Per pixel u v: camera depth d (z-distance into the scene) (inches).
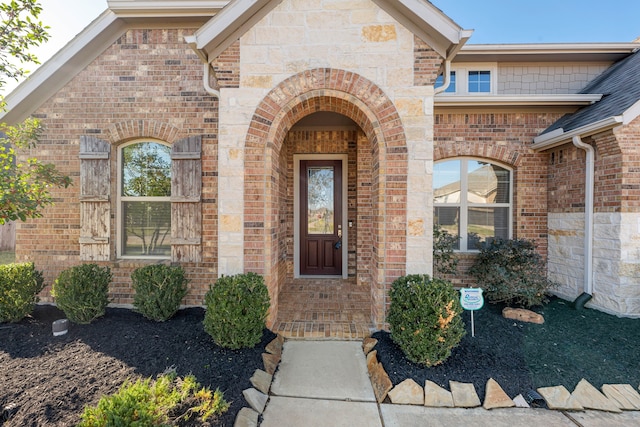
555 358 127.4
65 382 106.0
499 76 259.0
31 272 164.6
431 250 148.6
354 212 250.8
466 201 230.8
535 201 219.3
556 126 210.5
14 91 181.0
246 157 152.9
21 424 87.5
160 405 82.1
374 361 128.8
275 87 153.4
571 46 237.5
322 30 152.6
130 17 184.7
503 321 161.2
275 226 165.2
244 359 124.0
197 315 169.0
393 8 150.6
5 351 127.3
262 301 134.6
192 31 190.1
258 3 148.8
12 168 153.6
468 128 221.1
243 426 93.8
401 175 149.8
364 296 205.2
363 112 152.7
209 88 157.1
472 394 111.1
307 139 249.1
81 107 190.9
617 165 169.6
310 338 149.2
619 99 181.0
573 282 196.9
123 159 199.9
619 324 158.2
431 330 122.0
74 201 191.8
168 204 198.8
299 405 108.3
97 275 158.4
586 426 99.8
